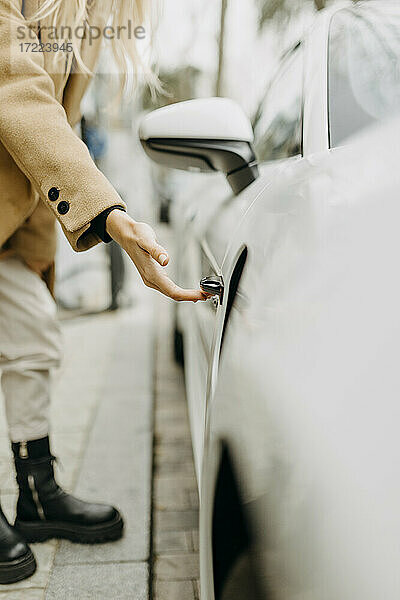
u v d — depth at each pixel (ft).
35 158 4.82
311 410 2.46
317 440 2.38
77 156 4.78
